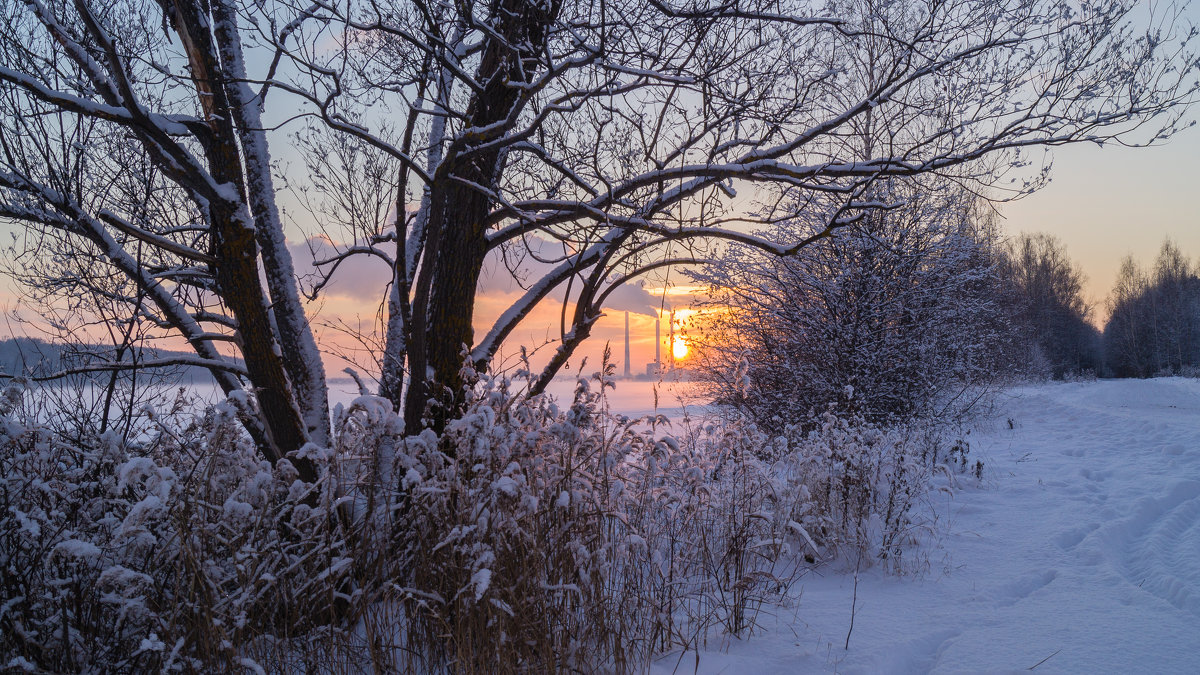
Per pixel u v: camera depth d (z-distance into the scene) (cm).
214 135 461
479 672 331
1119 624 439
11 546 325
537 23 466
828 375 1073
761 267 1110
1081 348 6950
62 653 302
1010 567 582
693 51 436
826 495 630
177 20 468
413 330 468
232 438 349
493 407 396
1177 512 740
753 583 451
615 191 487
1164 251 7481
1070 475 995
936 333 1117
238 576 322
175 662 298
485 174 500
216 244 486
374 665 335
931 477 746
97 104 381
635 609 416
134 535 279
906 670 396
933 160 499
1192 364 6394
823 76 512
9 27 454
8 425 325
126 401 458
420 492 375
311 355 479
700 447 560
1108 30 472
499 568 347
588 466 430
